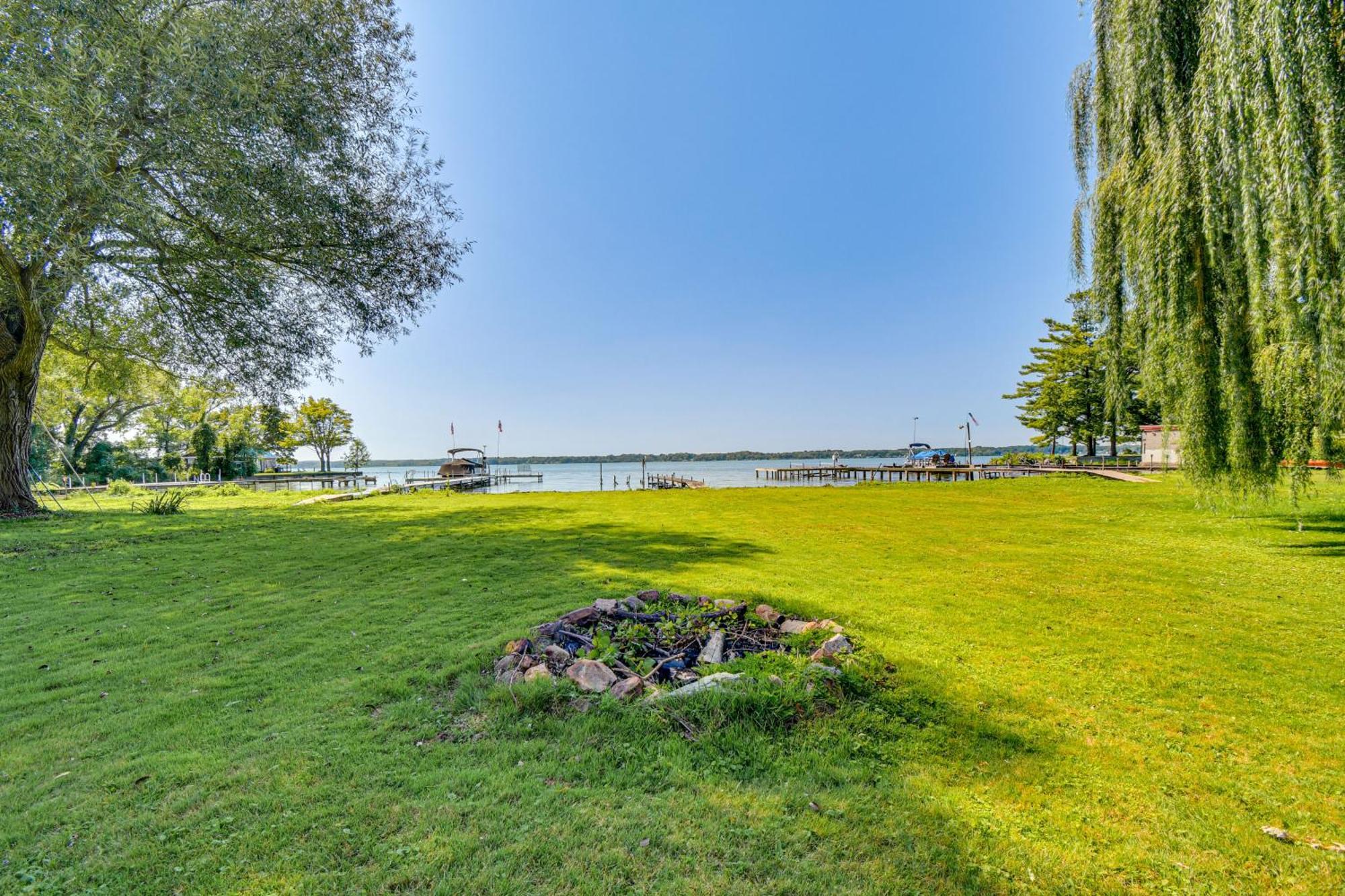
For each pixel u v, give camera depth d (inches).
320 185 431.2
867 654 161.2
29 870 80.6
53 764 110.0
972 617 214.4
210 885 78.0
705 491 873.5
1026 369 1485.0
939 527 471.2
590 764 108.7
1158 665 167.9
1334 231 231.9
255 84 360.5
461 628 192.4
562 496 820.0
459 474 2014.0
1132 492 725.3
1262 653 178.1
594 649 156.5
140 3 335.3
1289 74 242.4
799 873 80.9
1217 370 314.8
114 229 373.1
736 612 193.5
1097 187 387.2
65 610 219.0
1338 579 279.1
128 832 89.4
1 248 385.1
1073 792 104.7
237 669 158.6
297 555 338.0
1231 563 319.6
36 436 1083.3
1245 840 91.9
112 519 501.0
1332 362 252.8
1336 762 116.6
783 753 113.7
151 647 176.7
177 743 117.3
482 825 90.7
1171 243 311.0
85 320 542.6
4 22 296.0
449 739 119.1
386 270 513.7
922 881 80.4
